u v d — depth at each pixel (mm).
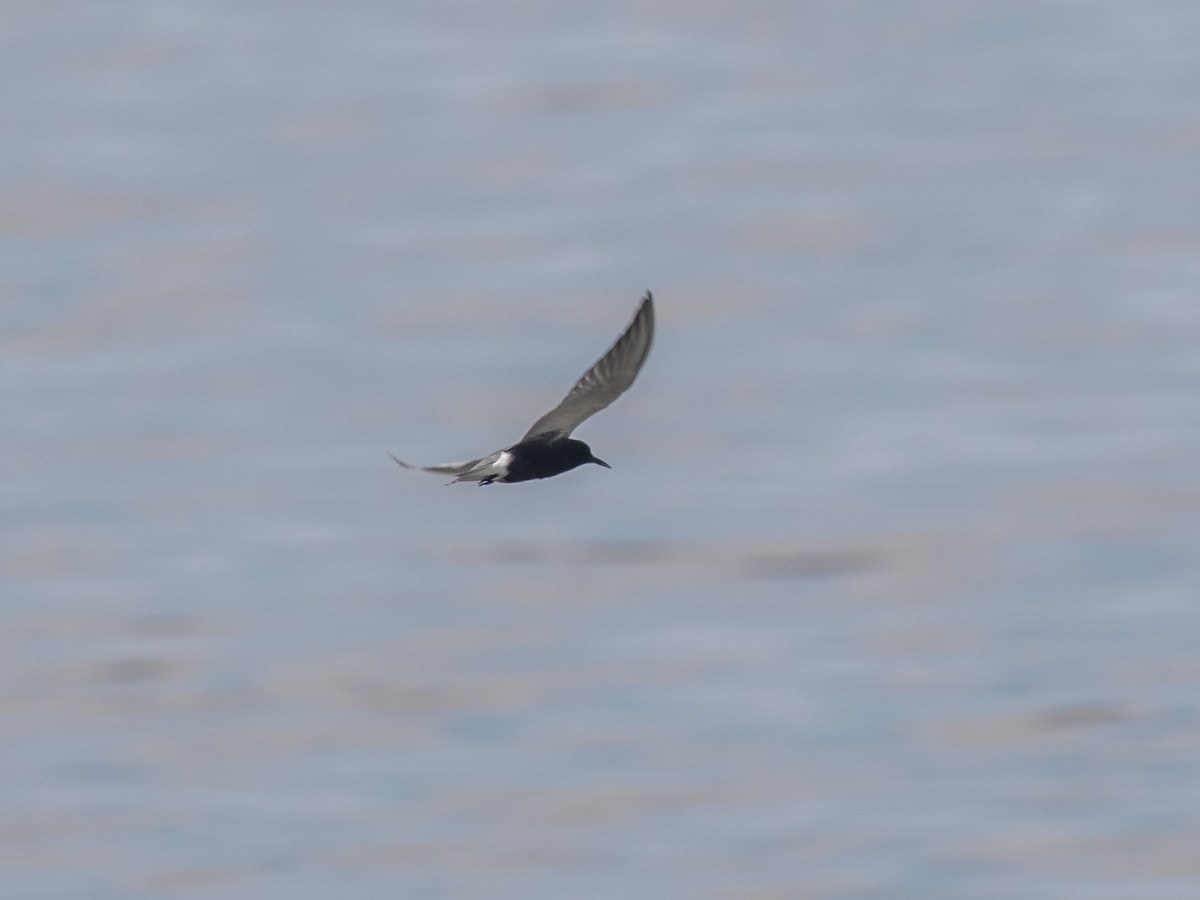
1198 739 23906
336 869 22078
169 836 23297
